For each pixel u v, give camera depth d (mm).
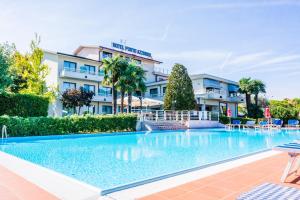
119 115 26172
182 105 34906
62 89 36375
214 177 6262
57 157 12008
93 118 23812
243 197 3250
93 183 7441
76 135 21047
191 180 6008
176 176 6418
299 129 32375
